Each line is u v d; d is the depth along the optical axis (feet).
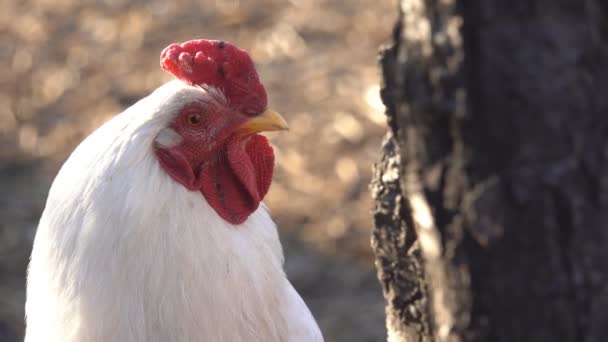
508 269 16.74
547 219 16.31
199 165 22.08
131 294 20.57
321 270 50.44
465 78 16.08
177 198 21.20
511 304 16.92
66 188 20.95
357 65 66.03
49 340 21.13
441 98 16.43
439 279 17.71
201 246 21.35
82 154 21.02
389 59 17.74
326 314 47.75
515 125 16.03
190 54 22.59
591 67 16.03
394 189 20.66
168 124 21.58
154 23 72.54
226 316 21.57
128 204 20.39
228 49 22.82
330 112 61.31
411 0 16.70
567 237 16.42
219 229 21.83
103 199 20.48
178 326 20.95
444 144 16.74
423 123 16.84
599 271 16.53
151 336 20.81
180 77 22.66
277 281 23.04
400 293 21.06
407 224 20.25
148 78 66.23
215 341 21.43
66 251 20.76
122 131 20.97
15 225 53.67
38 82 66.74
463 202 16.70
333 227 52.90
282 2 74.28
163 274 20.75
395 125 18.63
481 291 17.06
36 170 58.59
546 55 15.84
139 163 20.79
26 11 75.72
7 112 63.87
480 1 15.84
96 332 20.62
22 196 56.13
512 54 15.85
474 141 16.28
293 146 58.80
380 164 21.17
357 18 71.46
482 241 16.60
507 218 16.40
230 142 22.62
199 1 75.20
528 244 16.49
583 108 15.99
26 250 52.03
